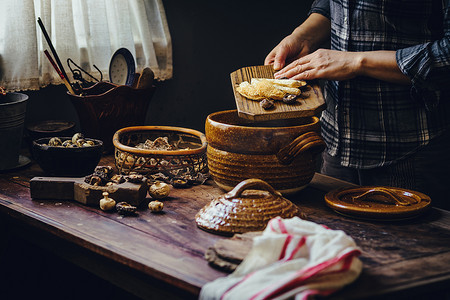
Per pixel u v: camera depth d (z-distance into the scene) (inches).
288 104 62.4
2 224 65.9
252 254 42.9
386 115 68.9
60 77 77.3
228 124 62.1
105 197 58.6
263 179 59.7
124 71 83.2
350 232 53.4
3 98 75.1
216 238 51.6
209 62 113.6
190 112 112.5
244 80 69.0
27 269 78.3
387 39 66.9
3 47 79.3
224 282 41.4
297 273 39.7
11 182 68.2
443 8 63.9
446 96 68.4
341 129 71.6
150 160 68.9
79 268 83.4
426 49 60.5
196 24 109.5
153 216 57.3
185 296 47.3
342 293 41.1
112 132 78.7
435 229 54.4
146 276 50.4
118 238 51.7
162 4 98.8
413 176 70.2
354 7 68.2
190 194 64.3
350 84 69.4
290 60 75.4
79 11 88.4
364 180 73.2
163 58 100.4
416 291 42.9
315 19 77.2
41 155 66.8
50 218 56.7
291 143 58.6
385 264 46.3
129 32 92.1
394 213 55.5
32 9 78.7
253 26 120.3
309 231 44.0
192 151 66.0
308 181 62.5
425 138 68.4
